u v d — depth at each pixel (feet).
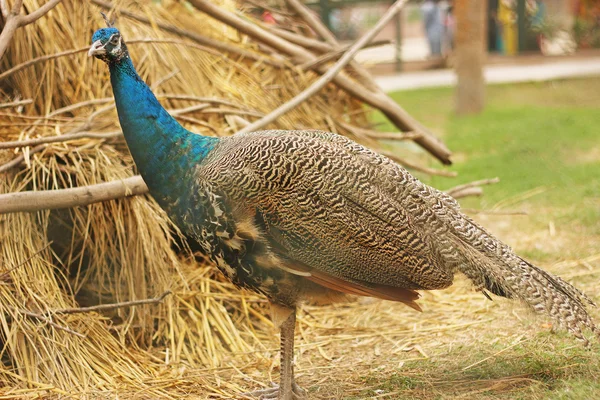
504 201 29.30
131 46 22.39
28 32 20.59
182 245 19.88
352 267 14.49
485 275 14.78
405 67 71.97
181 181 14.83
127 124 14.92
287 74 24.93
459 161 36.24
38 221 18.25
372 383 15.96
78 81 21.31
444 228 14.90
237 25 23.81
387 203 14.60
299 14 26.55
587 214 26.58
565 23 77.05
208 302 18.92
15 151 18.79
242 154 14.49
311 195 14.33
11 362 16.46
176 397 15.67
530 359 16.16
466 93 48.83
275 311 15.17
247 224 14.26
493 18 75.05
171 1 25.27
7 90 20.70
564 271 21.89
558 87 57.88
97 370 16.53
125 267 18.40
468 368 16.19
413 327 18.98
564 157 35.27
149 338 18.20
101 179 18.94
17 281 16.98
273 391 15.74
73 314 17.25
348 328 19.22
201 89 22.82
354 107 26.63
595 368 15.33
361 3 67.36
